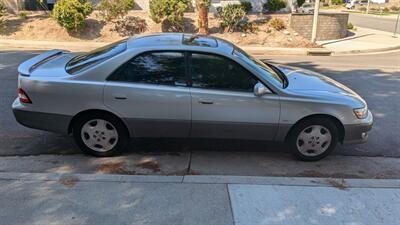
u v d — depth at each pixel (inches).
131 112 185.0
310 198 154.9
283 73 216.7
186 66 184.1
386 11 2048.5
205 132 190.1
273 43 638.5
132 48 184.9
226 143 217.8
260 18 707.4
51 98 183.6
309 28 696.4
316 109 186.4
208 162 194.1
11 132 225.1
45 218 138.0
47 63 203.9
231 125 187.5
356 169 191.6
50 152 200.8
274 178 170.4
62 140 216.2
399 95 331.6
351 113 188.5
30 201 147.9
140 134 191.3
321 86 201.3
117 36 639.8
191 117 185.6
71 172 178.5
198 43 192.5
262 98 183.9
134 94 182.4
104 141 192.4
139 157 197.3
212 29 665.6
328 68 456.4
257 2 765.3
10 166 182.7
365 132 195.2
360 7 2322.8
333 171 188.7
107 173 178.4
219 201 150.6
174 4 629.6
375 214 145.7
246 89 185.3
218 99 183.3
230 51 190.4
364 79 394.0
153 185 161.5
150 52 183.0
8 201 147.4
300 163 196.5
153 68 183.9
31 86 183.9
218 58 184.1
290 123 187.8
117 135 191.6
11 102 278.5
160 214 141.6
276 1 752.3
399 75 418.3
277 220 139.7
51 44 587.2
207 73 184.9
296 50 593.9
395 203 153.4
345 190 161.9
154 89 182.4
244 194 156.1
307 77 214.7
